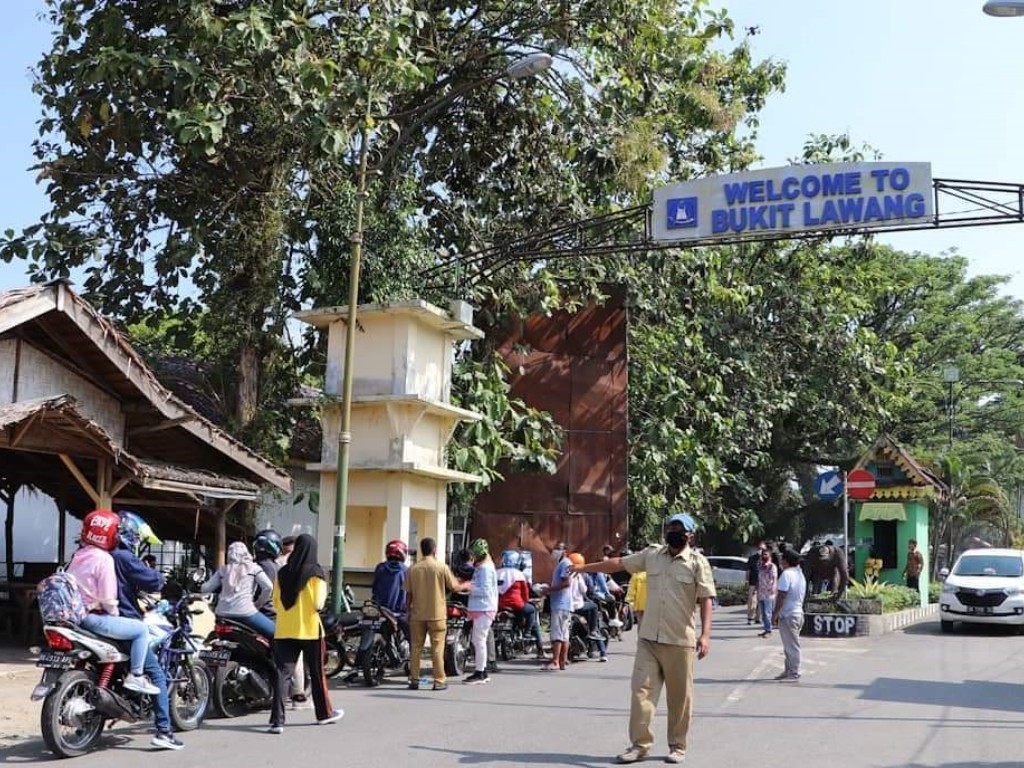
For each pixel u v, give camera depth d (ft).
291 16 51.11
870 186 53.52
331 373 56.18
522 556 59.98
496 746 30.66
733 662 53.01
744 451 98.94
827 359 102.27
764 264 99.09
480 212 73.05
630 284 72.79
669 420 80.94
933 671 49.98
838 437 110.83
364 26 54.03
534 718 35.81
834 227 53.98
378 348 55.31
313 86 50.78
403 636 46.29
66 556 69.26
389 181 63.93
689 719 28.68
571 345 74.23
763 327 99.60
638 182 65.16
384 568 45.75
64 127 58.44
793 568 46.42
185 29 52.08
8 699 37.65
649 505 81.66
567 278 71.87
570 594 51.44
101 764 27.73
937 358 145.48
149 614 31.22
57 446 42.52
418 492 55.72
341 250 59.82
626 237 67.10
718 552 143.74
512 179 72.33
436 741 31.37
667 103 68.23
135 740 31.07
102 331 46.39
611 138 65.51
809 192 54.49
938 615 88.53
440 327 57.41
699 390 85.66
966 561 77.10
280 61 53.31
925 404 138.31
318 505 63.36
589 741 31.55
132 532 30.66
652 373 80.84
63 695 28.17
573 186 69.46
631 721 28.63
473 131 72.23
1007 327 154.10
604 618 63.67
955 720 35.78
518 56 68.03
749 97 82.12
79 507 63.82
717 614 87.51
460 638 48.16
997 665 52.60
